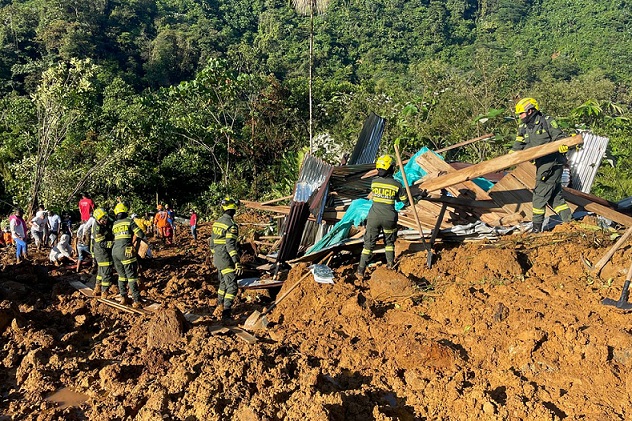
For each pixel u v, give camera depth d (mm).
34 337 7297
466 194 9211
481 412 4941
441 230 8625
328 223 10281
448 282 7445
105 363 6777
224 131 27578
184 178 30000
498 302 6637
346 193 10234
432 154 9766
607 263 7023
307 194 10055
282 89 29469
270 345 6527
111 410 5590
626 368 5332
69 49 56969
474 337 6148
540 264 7441
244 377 5848
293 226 9672
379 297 7488
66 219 15852
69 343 7410
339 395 5148
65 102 23984
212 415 5211
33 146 26156
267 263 11219
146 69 61062
